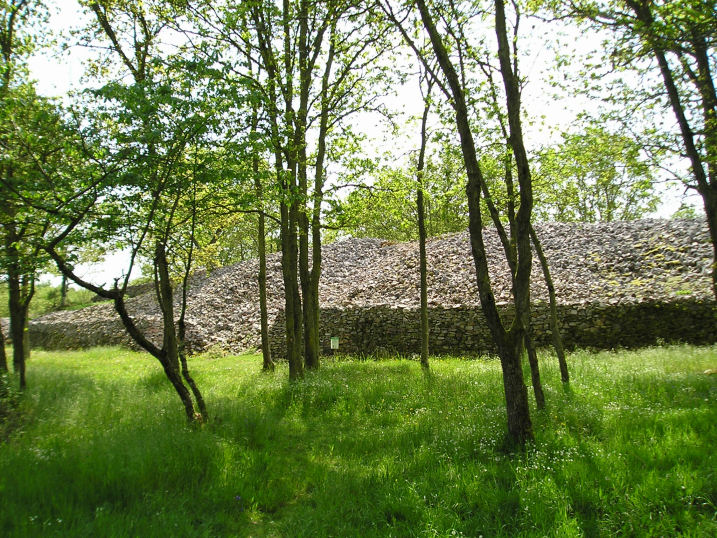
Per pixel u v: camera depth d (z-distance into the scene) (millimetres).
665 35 7855
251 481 4969
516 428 5680
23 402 8117
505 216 8500
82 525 3768
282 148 9875
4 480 4430
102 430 6590
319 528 4023
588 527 3730
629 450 5020
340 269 27531
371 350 17328
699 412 6047
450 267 21859
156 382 12062
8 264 6562
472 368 12016
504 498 4305
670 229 18641
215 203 7891
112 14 11164
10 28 11102
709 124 8492
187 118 5996
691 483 4094
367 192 11219
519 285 5906
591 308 14031
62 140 6191
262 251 14555
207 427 6555
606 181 9938
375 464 5617
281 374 12773
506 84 6039
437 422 6984
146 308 30203
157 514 4031
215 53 6359
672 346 11945
